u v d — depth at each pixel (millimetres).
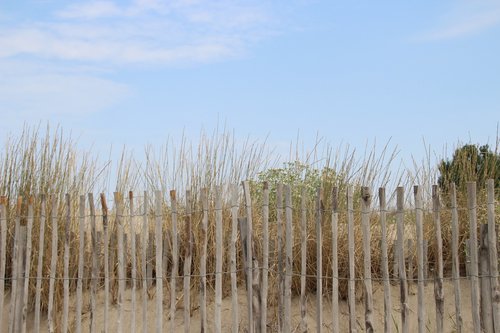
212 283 6379
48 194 6727
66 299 6016
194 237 6328
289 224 5652
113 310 6473
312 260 6242
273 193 6531
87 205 6820
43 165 6914
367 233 5504
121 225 6008
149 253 6523
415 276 6375
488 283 5363
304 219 5641
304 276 5613
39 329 6395
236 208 5734
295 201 6379
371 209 6277
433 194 5523
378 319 6082
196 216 6355
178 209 6496
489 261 5355
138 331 6262
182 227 6445
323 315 6117
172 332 5777
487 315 5348
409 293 6270
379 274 6332
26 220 6707
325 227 6195
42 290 6445
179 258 6453
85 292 6598
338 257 6223
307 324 5910
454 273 5391
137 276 6512
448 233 6457
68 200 6188
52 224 6164
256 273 5660
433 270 6383
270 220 6453
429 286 6340
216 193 5781
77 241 6629
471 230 5320
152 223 6621
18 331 6219
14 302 6230
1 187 6934
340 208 6297
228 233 6348
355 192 6336
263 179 6660
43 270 6531
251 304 5645
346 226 6266
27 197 6777
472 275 5301
